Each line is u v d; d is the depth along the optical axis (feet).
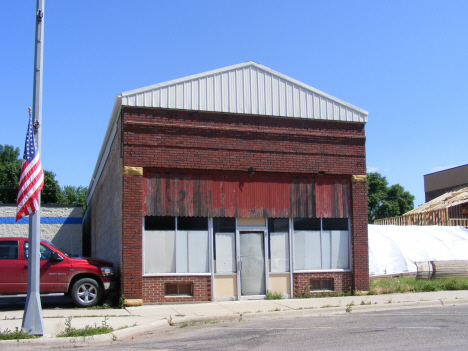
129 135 48.08
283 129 53.16
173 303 47.93
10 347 29.12
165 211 48.67
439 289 57.26
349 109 55.67
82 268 45.24
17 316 38.73
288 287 52.29
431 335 29.84
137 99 48.70
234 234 51.29
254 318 40.65
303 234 53.62
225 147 50.93
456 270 64.59
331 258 54.19
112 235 58.75
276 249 52.54
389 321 36.42
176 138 49.47
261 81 53.21
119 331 32.32
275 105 53.16
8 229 91.09
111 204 60.54
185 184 49.75
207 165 50.08
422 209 114.11
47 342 29.71
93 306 45.44
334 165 54.44
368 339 28.99
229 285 50.26
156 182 48.85
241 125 51.78
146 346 28.86
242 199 51.37
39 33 32.83
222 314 40.45
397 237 78.64
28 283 31.01
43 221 93.86
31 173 31.48
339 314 42.37
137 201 47.65
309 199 53.67
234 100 51.83
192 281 48.93
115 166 56.08
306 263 53.36
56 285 44.32
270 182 52.60
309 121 54.19
